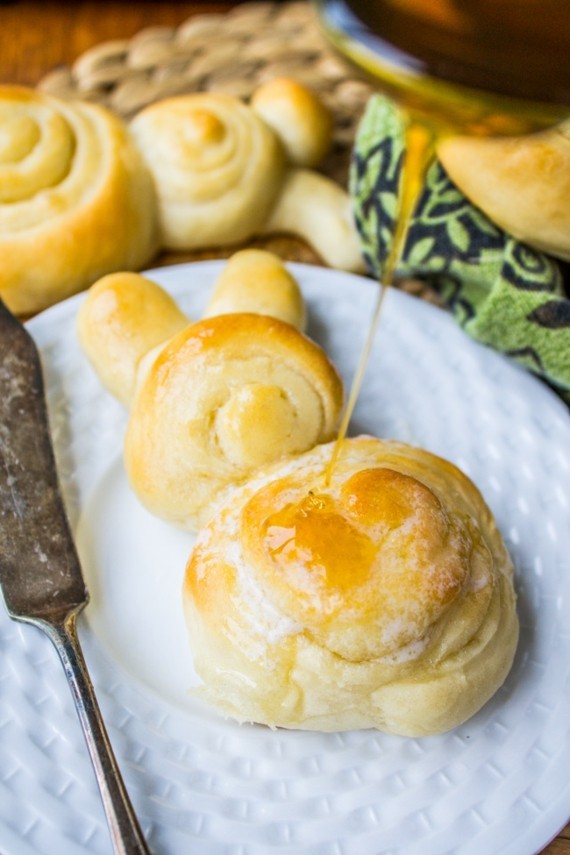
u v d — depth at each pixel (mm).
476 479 374
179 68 482
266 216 438
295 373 345
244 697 310
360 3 289
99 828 304
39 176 402
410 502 311
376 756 320
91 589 347
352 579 301
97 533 359
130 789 312
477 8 289
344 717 312
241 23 503
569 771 314
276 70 488
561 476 370
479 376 391
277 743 322
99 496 365
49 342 390
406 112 301
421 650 306
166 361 344
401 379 394
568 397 392
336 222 429
